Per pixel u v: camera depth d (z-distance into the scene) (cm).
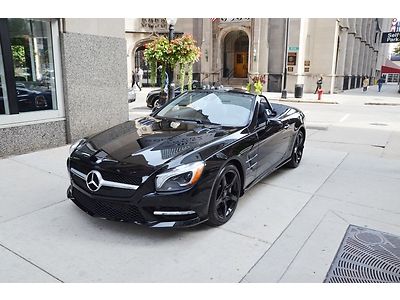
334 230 379
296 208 433
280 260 320
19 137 616
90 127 737
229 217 391
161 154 350
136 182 326
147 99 1585
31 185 475
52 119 668
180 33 2998
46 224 369
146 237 349
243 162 405
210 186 347
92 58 717
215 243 344
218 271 301
